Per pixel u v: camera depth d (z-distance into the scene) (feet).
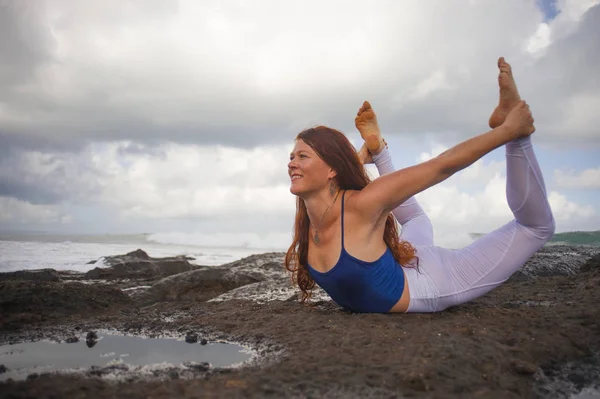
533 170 10.67
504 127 10.19
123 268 36.04
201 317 13.07
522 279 20.39
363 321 10.41
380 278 10.81
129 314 14.26
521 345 8.95
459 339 8.93
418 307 11.26
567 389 7.91
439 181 10.30
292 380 7.29
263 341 10.00
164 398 6.67
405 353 8.19
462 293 11.43
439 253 11.72
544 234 11.39
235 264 26.84
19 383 7.08
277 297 17.74
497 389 7.27
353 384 7.07
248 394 6.77
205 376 7.78
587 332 9.91
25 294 14.14
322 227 11.02
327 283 11.23
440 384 7.11
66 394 6.76
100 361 9.07
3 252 56.90
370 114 14.52
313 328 10.39
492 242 11.58
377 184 10.39
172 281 21.79
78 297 15.06
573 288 15.57
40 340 10.86
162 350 9.85
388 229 11.37
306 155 10.77
